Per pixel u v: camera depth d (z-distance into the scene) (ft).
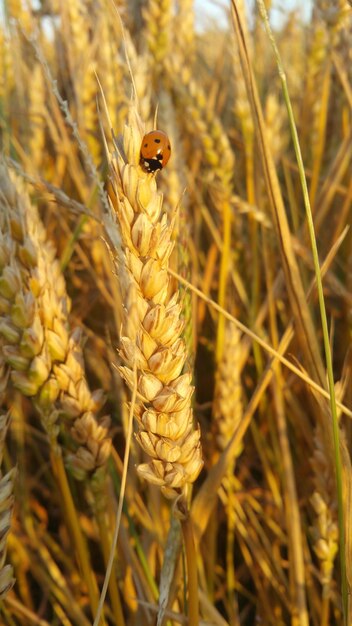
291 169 1.52
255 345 1.10
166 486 0.61
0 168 0.72
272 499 1.14
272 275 1.32
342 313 1.19
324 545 0.80
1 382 0.69
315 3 1.32
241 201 1.16
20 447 1.11
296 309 0.71
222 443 0.94
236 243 1.38
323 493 0.79
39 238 0.79
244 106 1.24
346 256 1.27
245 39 0.68
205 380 1.33
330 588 0.85
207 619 0.80
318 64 1.45
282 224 0.70
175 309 0.59
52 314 0.72
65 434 0.75
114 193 0.58
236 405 0.93
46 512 1.28
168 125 1.14
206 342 1.24
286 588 0.98
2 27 1.65
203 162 1.47
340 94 1.41
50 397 0.71
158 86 1.36
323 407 0.73
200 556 0.90
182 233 0.84
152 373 0.59
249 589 1.18
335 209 1.34
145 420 0.59
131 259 0.58
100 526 0.76
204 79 1.90
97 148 1.30
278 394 0.87
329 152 1.50
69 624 0.93
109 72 1.19
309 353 0.72
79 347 0.73
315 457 0.79
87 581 0.76
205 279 1.23
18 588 1.17
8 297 0.68
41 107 1.47
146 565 0.81
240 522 1.02
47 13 1.62
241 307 1.32
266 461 1.08
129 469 0.89
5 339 0.70
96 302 1.41
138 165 0.57
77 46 1.38
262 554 1.03
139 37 1.58
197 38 1.77
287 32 1.82
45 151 1.58
